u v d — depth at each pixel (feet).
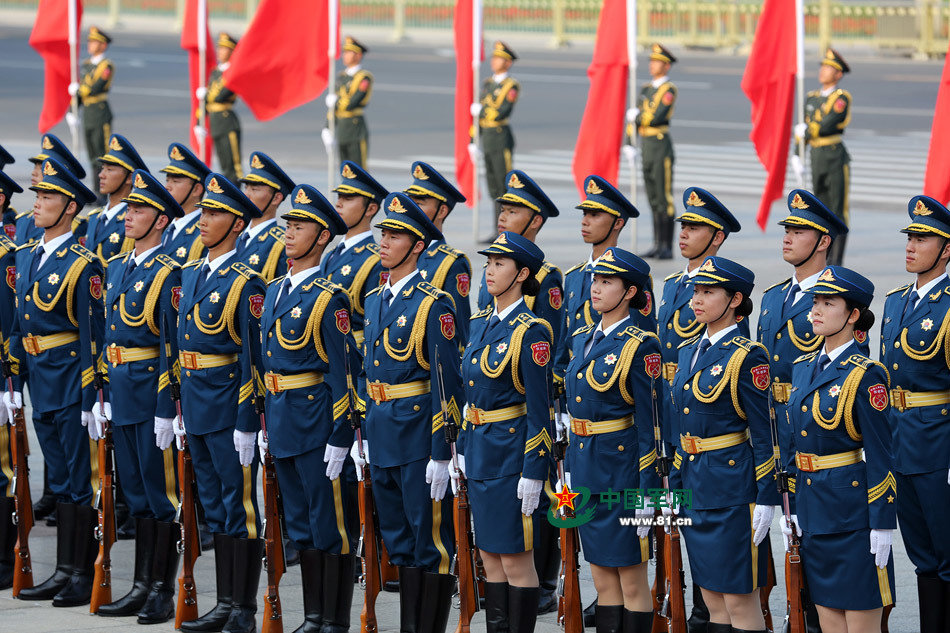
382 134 310.65
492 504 75.15
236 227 84.69
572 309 91.20
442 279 91.30
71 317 88.89
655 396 72.84
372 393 79.25
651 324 83.05
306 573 81.25
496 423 75.46
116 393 86.07
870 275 178.19
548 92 377.50
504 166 207.31
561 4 490.49
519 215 92.38
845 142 302.86
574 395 74.74
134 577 85.97
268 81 162.09
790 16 146.41
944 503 78.48
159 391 84.33
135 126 313.73
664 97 191.01
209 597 89.04
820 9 454.40
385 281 80.69
